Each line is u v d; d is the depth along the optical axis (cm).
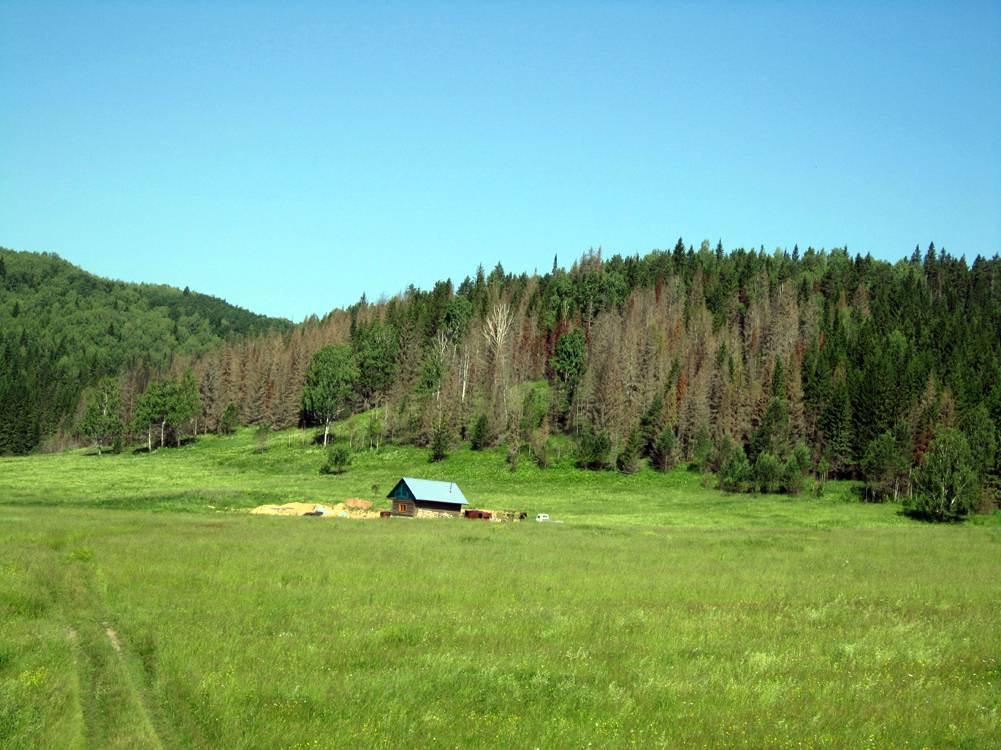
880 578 4378
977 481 9394
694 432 13400
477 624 2867
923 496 9600
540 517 8850
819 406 13662
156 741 1661
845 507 10262
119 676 2125
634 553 5359
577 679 2155
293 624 2822
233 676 2070
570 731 1720
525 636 2694
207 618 2856
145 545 4797
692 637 2706
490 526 7256
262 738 1648
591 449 12900
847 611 3272
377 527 6862
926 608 3375
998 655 2458
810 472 12588
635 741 1666
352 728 1716
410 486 9206
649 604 3428
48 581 3506
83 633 2628
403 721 1775
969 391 13112
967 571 4759
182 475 13000
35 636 2422
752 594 3725
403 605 3288
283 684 2025
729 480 11575
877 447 10925
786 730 1747
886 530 7944
